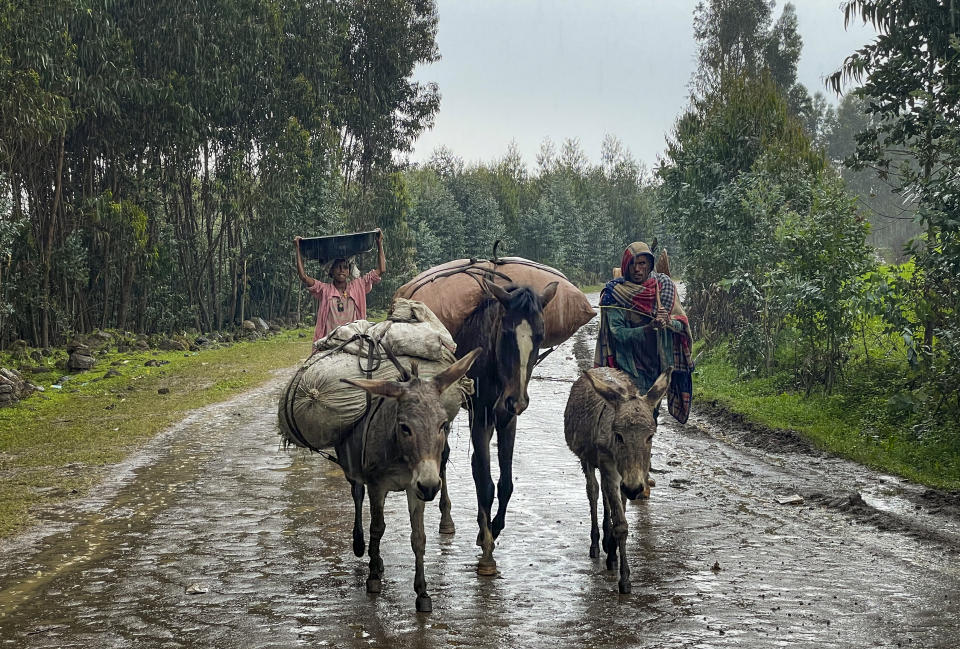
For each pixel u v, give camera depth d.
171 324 34.22
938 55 13.89
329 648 5.48
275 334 38.12
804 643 5.46
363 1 48.91
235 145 37.25
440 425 5.75
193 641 5.63
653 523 8.51
